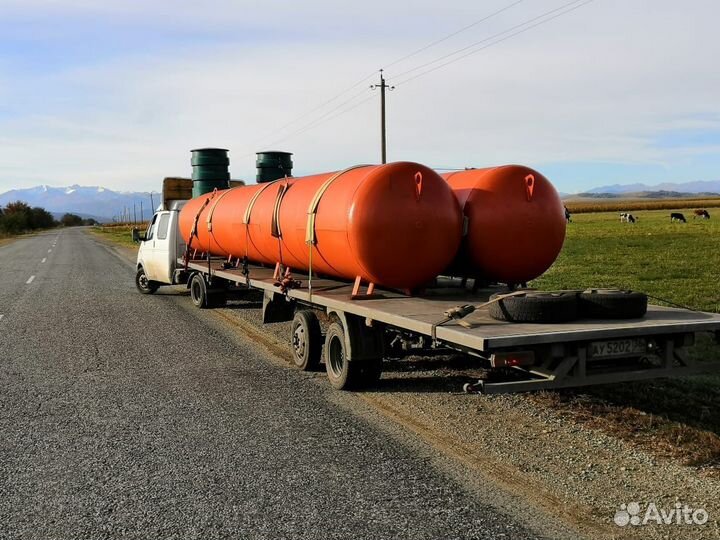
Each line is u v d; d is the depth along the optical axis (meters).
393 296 7.06
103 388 7.14
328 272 8.08
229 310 13.39
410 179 6.74
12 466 4.85
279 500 4.18
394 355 7.02
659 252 24.97
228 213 11.17
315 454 5.02
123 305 14.26
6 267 26.33
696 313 5.61
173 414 6.13
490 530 3.73
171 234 14.86
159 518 3.94
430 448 5.12
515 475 4.54
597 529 3.74
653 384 6.88
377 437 5.40
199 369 8.05
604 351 4.91
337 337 7.04
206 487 4.40
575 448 5.05
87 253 36.91
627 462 4.74
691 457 4.78
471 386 4.57
